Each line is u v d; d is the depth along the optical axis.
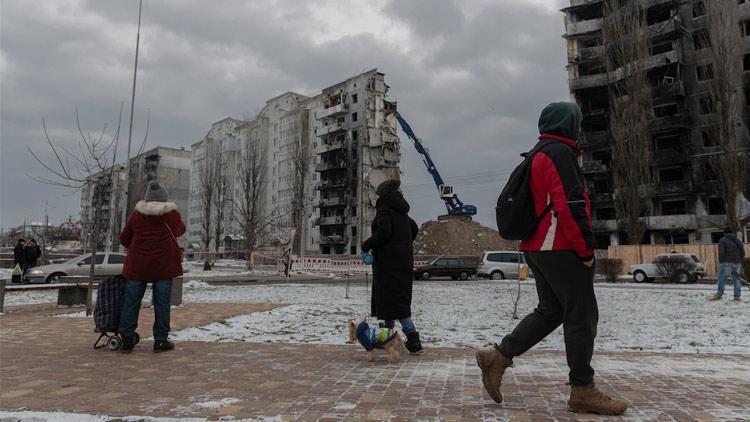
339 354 4.98
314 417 2.78
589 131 48.09
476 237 65.62
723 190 34.28
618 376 3.84
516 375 3.90
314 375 3.95
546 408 2.93
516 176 2.96
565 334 2.82
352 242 69.25
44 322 7.60
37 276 19.31
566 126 2.92
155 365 4.37
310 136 78.62
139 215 5.10
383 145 70.94
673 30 42.09
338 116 73.38
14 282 18.55
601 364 4.40
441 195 69.56
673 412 2.81
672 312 9.34
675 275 23.47
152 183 5.27
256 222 50.97
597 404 2.76
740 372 4.01
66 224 73.62
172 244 5.19
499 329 7.16
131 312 5.04
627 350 5.42
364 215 67.62
